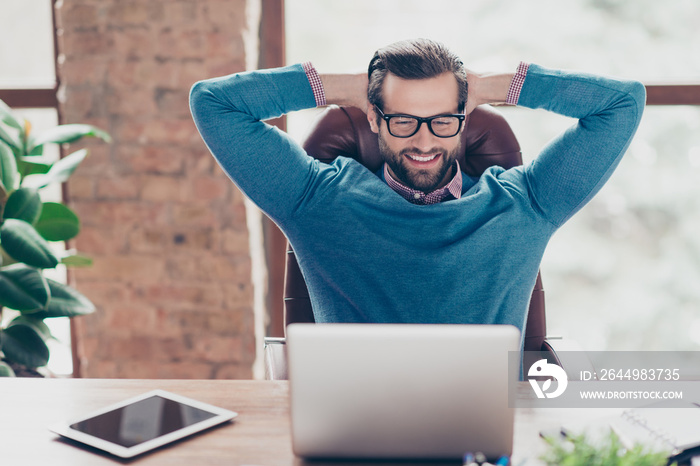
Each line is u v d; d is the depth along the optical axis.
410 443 0.97
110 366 2.52
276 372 1.42
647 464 0.79
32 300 1.92
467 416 0.95
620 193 2.65
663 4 2.47
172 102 2.35
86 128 2.12
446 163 1.47
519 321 1.49
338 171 1.55
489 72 1.51
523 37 2.51
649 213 2.65
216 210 2.41
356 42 2.52
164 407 1.13
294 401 0.96
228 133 1.44
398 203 1.48
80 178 2.41
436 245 1.47
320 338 0.94
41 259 1.89
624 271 2.71
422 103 1.41
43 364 2.07
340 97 1.49
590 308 2.75
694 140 2.55
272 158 1.46
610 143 1.45
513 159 1.65
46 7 2.51
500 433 0.95
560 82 1.46
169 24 2.30
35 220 2.01
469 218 1.47
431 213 1.47
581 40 2.51
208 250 2.43
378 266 1.47
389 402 0.95
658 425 1.01
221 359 2.50
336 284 1.49
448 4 2.49
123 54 2.33
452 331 0.94
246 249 2.42
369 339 0.94
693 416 1.04
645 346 2.75
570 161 1.46
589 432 1.00
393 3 2.50
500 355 0.94
